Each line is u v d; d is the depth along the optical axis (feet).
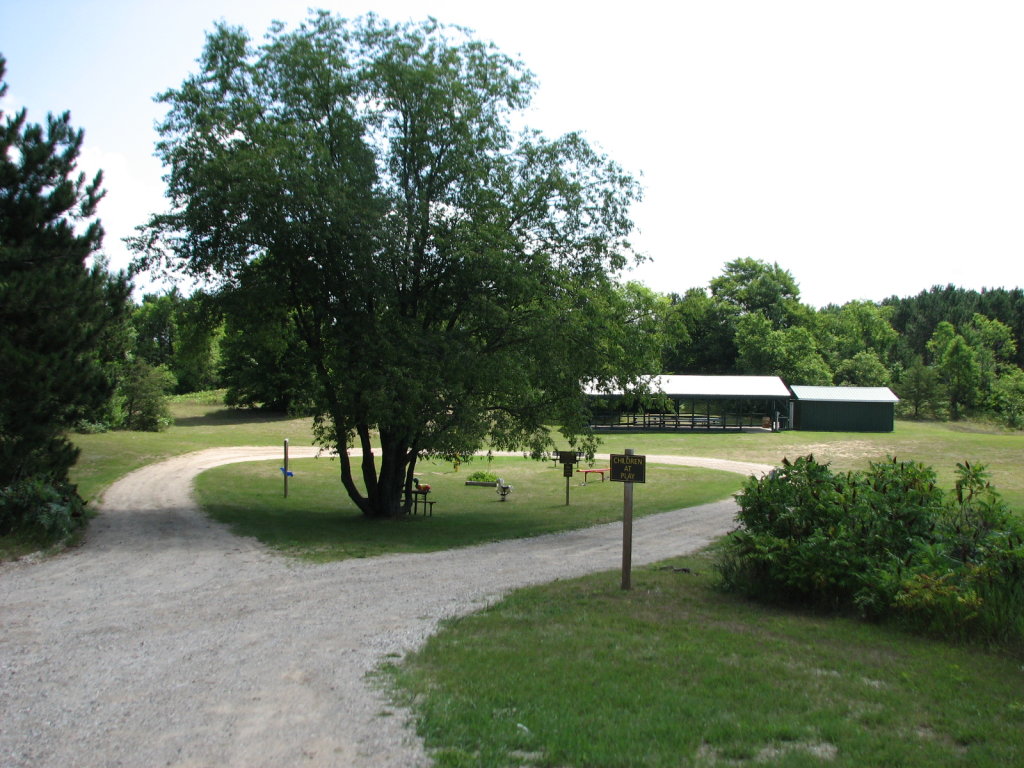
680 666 23.18
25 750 16.76
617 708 19.27
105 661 23.97
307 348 67.77
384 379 56.59
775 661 23.82
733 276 285.64
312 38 62.28
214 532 56.44
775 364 242.78
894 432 189.16
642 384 73.41
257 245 59.16
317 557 46.57
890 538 31.86
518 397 67.15
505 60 66.69
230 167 53.62
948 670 23.18
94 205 54.75
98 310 52.47
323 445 77.92
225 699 20.29
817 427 193.88
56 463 54.70
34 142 51.52
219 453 130.21
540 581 39.45
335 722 18.51
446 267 61.98
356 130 60.03
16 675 22.43
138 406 156.76
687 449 154.92
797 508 33.78
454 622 29.50
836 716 18.84
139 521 61.36
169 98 59.82
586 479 109.19
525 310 64.69
